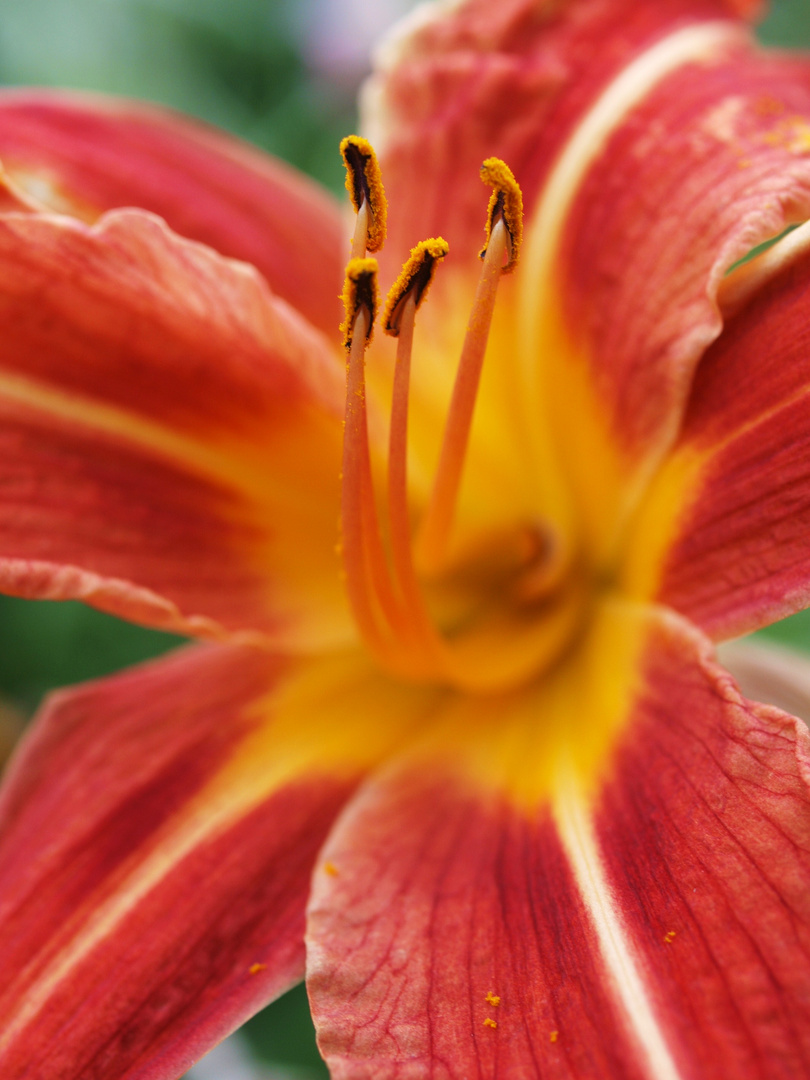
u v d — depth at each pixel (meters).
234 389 0.14
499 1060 0.12
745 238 0.13
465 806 0.14
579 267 0.14
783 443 0.13
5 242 0.14
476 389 0.14
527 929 0.13
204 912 0.14
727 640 0.13
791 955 0.12
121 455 0.14
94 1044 0.13
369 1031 0.12
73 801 0.14
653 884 0.12
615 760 0.14
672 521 0.14
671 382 0.14
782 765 0.12
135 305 0.14
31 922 0.14
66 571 0.13
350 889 0.13
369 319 0.13
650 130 0.14
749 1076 0.12
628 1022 0.12
